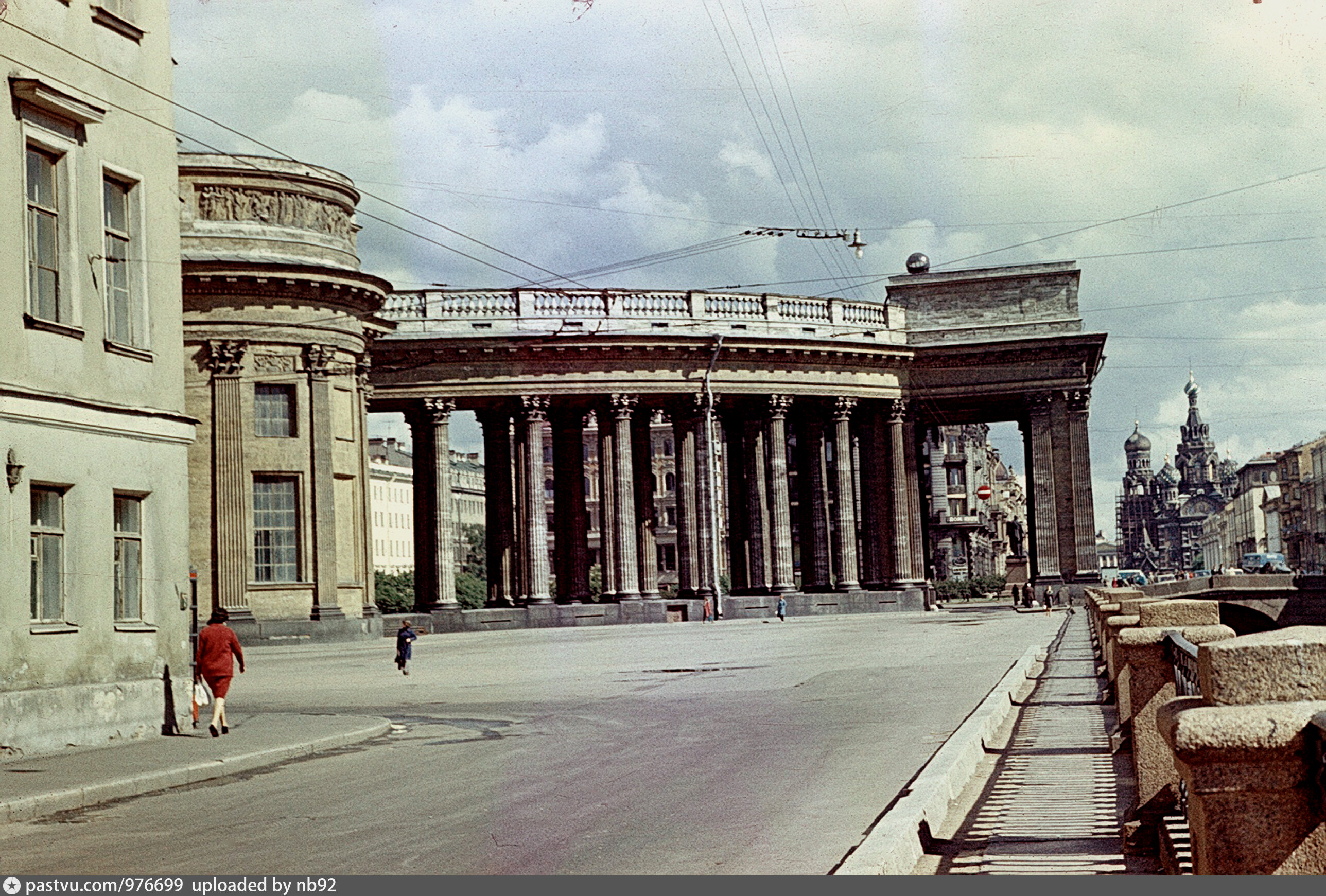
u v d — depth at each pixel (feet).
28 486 66.54
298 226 186.29
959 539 457.68
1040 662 107.55
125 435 74.38
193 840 40.91
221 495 181.68
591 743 63.31
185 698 77.05
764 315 250.57
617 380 240.12
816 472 259.39
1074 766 50.06
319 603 185.88
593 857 35.01
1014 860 33.65
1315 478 514.68
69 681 68.64
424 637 214.48
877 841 32.32
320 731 72.02
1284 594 259.39
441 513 232.12
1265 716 18.42
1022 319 260.42
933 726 64.39
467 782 51.42
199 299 181.78
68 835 43.80
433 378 233.55
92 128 72.84
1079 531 257.75
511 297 237.45
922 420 284.20
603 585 253.24
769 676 102.17
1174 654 33.65
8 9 66.80
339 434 192.65
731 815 41.01
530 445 235.61
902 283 264.52
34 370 67.72
